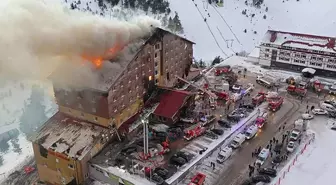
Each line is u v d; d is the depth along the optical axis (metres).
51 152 54.09
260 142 58.88
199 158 54.16
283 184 50.41
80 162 51.97
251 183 50.09
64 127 57.28
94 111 55.91
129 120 59.88
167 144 56.00
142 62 60.22
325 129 62.75
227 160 54.94
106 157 54.19
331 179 51.50
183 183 50.41
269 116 65.94
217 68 81.81
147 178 50.03
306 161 55.12
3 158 72.56
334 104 68.62
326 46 79.44
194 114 63.41
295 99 71.50
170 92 64.06
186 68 75.31
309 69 80.00
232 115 63.59
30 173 63.56
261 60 85.88
